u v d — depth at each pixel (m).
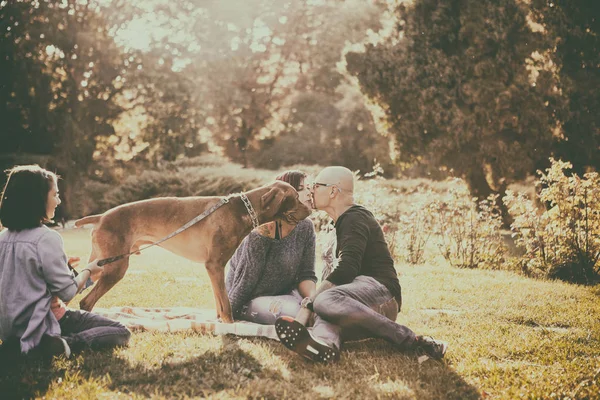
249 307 4.77
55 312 3.92
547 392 3.33
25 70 25.50
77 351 3.87
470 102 16.94
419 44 17.75
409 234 10.80
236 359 3.73
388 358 3.93
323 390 3.27
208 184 22.86
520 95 16.08
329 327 3.92
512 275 8.97
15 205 3.76
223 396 3.12
